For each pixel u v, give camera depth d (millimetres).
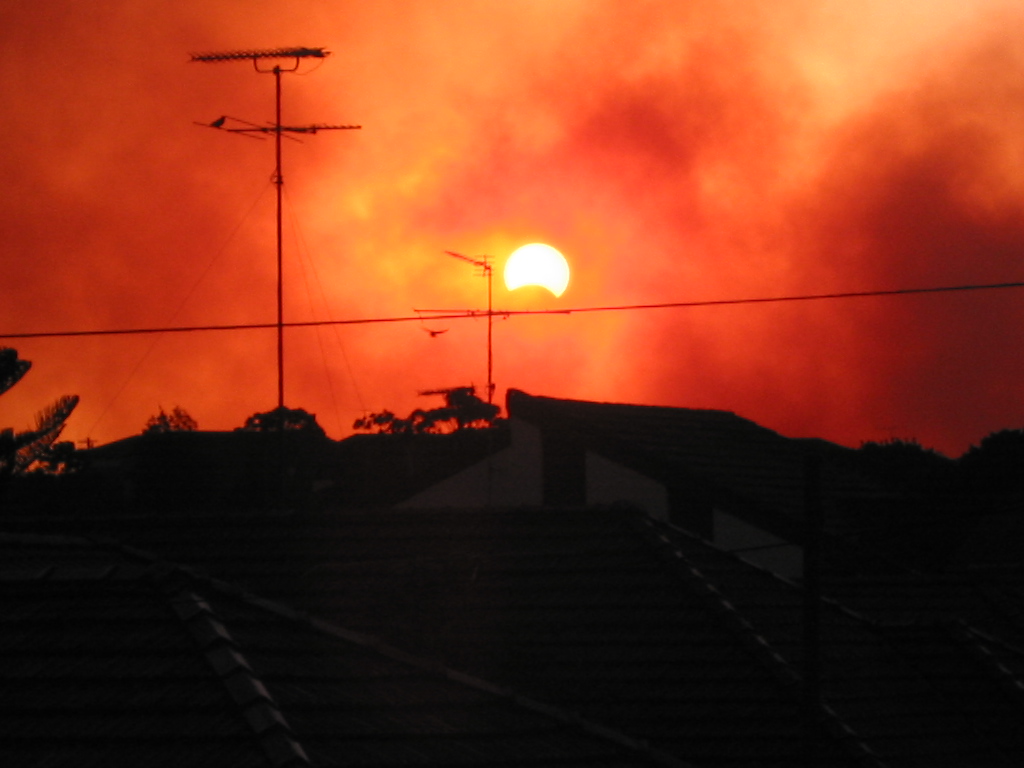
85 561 45156
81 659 32625
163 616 34875
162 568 37406
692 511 65125
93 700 30625
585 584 46188
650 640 42781
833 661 46375
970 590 65938
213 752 28281
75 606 35656
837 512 69438
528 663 40688
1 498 101312
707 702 39875
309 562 46406
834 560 65438
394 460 97562
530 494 71625
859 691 44781
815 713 39875
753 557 62719
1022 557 95250
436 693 34812
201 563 46656
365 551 47625
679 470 66062
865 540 66812
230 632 34562
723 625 44156
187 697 30625
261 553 47406
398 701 33500
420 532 49719
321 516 50781
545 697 39156
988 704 47219
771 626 46438
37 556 45062
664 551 48375
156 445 112625
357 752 29828
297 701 31516
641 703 39406
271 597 43406
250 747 28516
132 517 51094
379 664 35938
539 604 44375
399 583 43375
